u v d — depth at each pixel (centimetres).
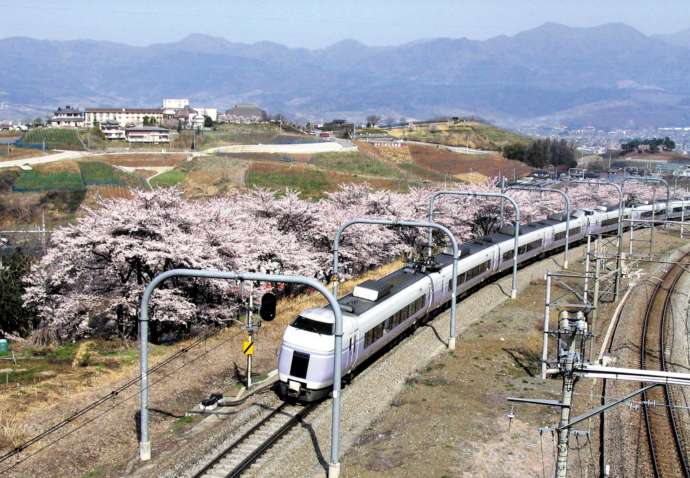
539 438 2073
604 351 3102
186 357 2925
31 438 2027
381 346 2800
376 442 2053
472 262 4022
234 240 3716
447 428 2112
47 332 3388
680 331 3572
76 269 3372
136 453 1995
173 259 3225
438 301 3519
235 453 1950
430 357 2914
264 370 2788
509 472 1844
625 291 4378
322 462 1917
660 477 1888
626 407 2372
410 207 5709
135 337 3366
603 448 2030
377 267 5278
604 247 5662
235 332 3328
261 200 4744
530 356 2964
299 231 4653
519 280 4684
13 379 2561
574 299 4069
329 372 2306
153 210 3366
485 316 3662
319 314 2423
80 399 2362
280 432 2091
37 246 5378
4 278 3700
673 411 2383
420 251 5612
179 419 2272
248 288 3481
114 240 3153
